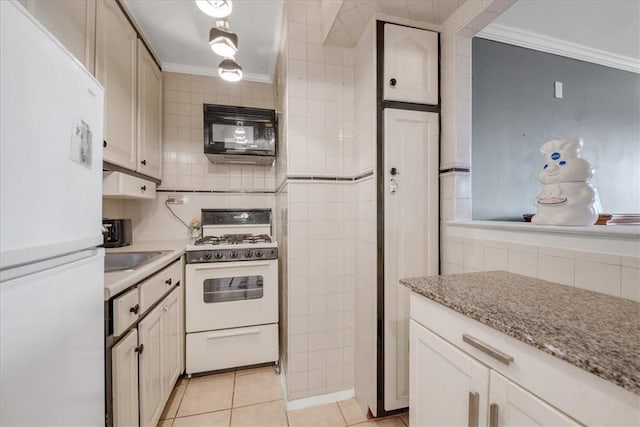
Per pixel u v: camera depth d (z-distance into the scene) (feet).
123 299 3.20
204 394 5.55
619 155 7.53
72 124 2.02
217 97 7.94
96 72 4.24
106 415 2.95
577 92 7.06
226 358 6.11
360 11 4.50
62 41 3.53
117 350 3.08
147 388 3.92
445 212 4.73
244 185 8.16
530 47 6.56
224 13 3.99
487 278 3.37
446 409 2.73
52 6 3.34
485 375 2.27
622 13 5.81
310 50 5.36
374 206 4.62
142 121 6.01
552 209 3.12
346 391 5.55
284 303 5.95
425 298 3.06
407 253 4.72
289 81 5.29
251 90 8.17
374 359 4.70
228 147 6.75
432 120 4.79
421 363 3.13
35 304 1.65
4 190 1.44
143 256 5.49
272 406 5.24
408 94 4.66
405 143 4.69
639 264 2.43
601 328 1.98
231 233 7.83
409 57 4.70
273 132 6.98
